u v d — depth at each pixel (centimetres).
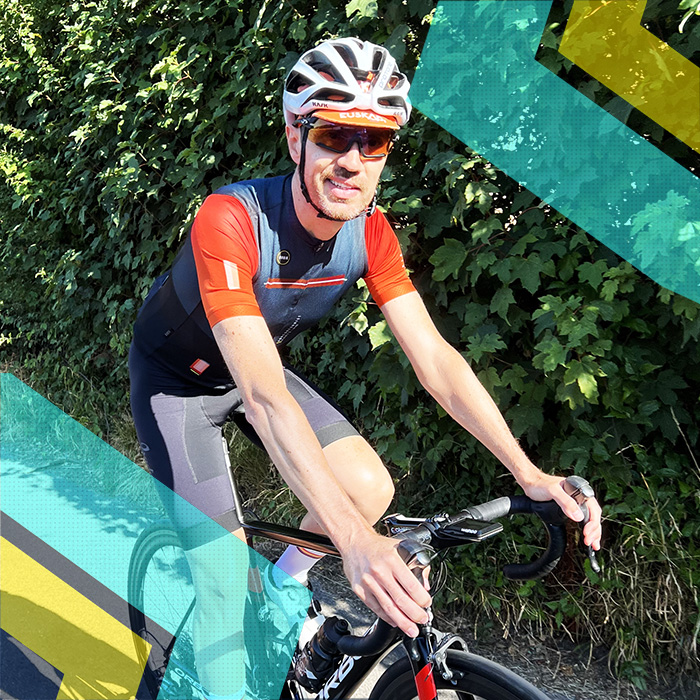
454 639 151
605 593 258
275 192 184
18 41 584
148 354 218
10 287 589
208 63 383
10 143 605
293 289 192
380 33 289
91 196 502
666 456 258
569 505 148
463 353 277
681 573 244
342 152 161
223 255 171
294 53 329
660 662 249
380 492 196
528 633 274
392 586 117
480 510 153
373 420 334
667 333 256
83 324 529
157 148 427
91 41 474
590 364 246
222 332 164
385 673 166
